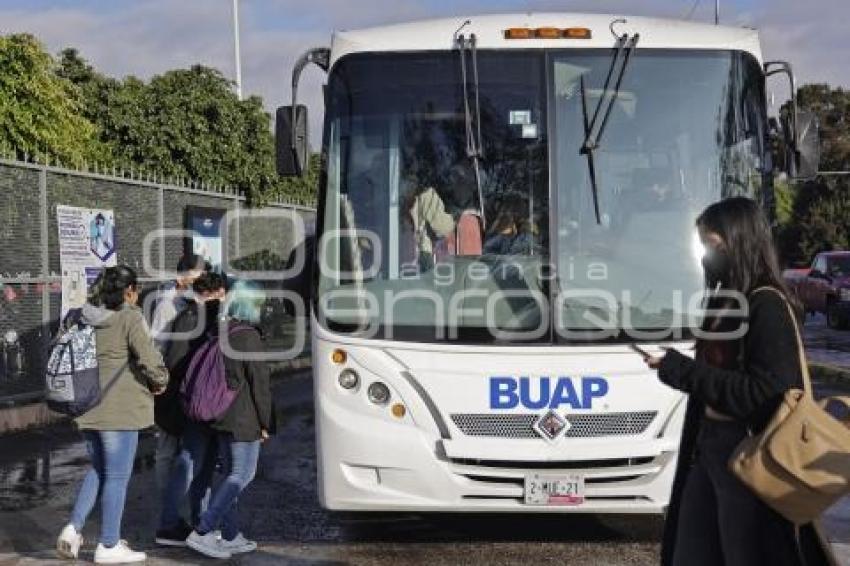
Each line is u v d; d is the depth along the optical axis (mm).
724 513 4004
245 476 6562
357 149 6605
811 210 65062
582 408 6113
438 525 7426
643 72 6590
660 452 6086
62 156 16266
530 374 6133
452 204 6461
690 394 4066
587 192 6438
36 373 11812
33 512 7867
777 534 3922
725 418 4027
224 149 22281
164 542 6875
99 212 12836
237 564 6457
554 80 6570
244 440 6438
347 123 6633
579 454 6055
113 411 6324
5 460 9875
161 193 14695
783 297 3934
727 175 6543
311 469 9562
